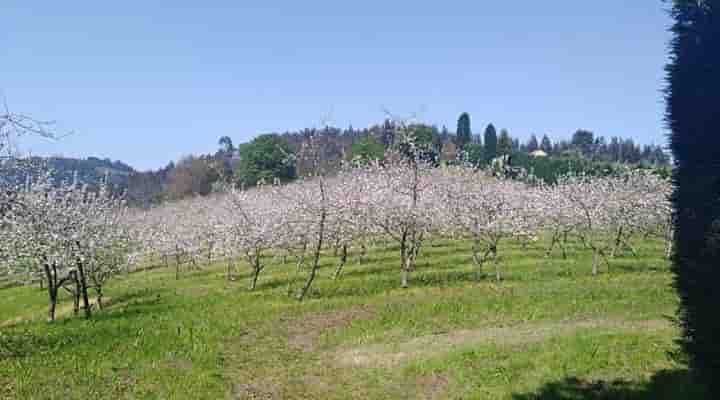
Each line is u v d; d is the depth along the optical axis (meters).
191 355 12.56
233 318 16.48
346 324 15.52
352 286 21.14
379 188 26.12
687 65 7.53
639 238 37.78
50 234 18.34
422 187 24.73
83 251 19.05
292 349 13.37
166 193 76.25
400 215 21.88
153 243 34.16
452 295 18.52
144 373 11.16
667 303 16.36
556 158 84.12
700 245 7.23
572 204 28.53
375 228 24.84
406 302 17.78
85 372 11.16
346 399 9.97
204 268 32.72
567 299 17.11
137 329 15.02
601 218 27.73
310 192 25.11
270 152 69.56
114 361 11.96
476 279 21.67
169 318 16.55
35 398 9.66
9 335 14.48
